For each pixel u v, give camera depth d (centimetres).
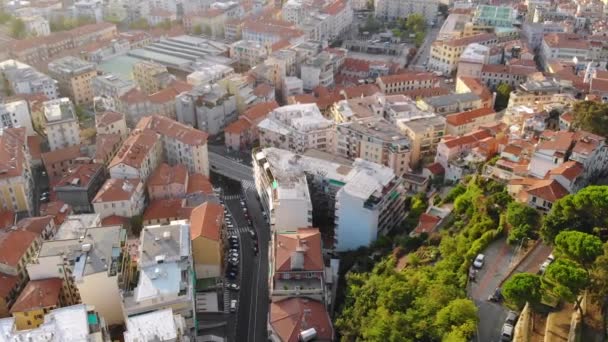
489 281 16888
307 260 19300
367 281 18425
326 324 17875
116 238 19550
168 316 15938
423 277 17325
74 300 19925
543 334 14262
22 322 18525
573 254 15138
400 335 15125
